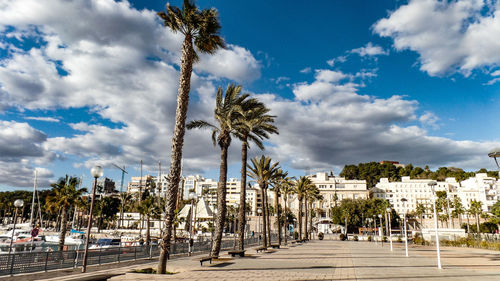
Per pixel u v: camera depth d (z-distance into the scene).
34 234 24.53
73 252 17.34
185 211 96.19
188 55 17.05
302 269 17.23
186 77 16.77
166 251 14.86
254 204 174.62
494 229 98.19
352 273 16.16
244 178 27.53
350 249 39.62
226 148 24.28
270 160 35.22
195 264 19.06
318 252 32.56
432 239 60.44
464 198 149.38
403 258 27.05
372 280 13.84
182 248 26.17
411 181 162.00
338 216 114.69
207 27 17.45
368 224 112.81
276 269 16.89
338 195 153.88
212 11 17.39
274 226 105.06
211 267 17.33
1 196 116.56
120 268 17.61
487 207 142.00
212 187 192.00
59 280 13.11
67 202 37.19
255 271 15.79
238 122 24.52
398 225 114.88
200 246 29.12
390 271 17.39
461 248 47.38
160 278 13.09
